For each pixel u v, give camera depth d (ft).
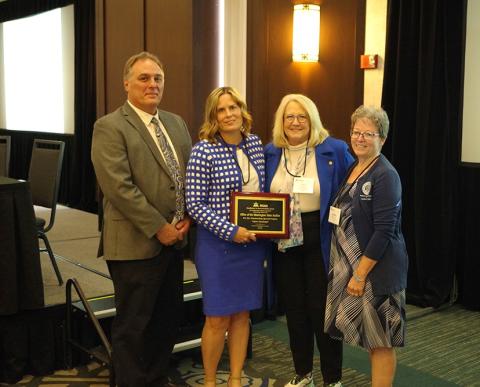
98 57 16.37
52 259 12.14
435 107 13.43
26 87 30.53
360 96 14.42
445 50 13.10
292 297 8.85
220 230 8.16
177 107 15.19
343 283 7.81
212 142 8.36
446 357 11.09
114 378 9.18
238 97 8.33
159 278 8.73
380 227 7.40
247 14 15.03
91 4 23.72
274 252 8.91
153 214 8.28
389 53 13.83
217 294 8.49
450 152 13.42
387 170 7.51
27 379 10.04
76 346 10.19
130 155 8.42
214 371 9.05
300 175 8.46
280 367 10.66
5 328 9.86
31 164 13.76
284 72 15.02
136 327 8.62
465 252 13.83
